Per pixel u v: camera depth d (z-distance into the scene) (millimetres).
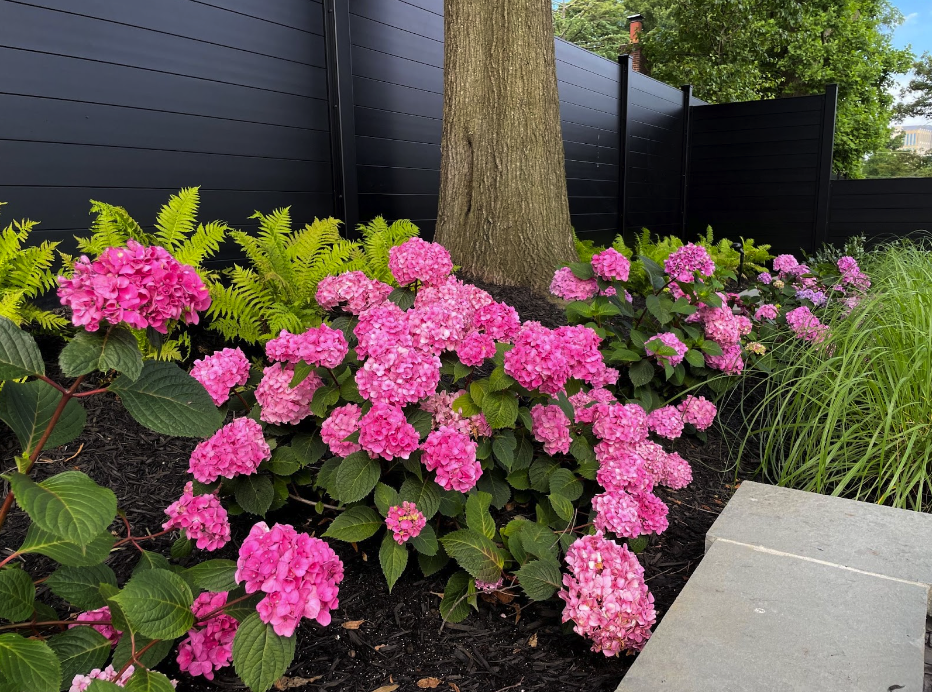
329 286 2447
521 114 4449
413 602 1854
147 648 1252
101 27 3502
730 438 3312
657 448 2451
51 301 3213
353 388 1961
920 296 3070
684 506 2572
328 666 1604
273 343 1944
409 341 1822
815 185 9969
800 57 16531
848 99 17922
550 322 3879
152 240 3102
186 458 2479
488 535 1818
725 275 3480
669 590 1987
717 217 10891
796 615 1657
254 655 1160
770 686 1388
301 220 4793
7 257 2668
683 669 1438
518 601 1892
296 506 2191
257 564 1184
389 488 1740
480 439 2008
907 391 2732
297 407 1965
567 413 2072
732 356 3309
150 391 1219
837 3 17453
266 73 4438
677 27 16609
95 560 1227
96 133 3518
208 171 4121
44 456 2338
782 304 4691
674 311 3162
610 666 1651
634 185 9570
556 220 4629
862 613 1666
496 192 4512
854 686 1387
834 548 2016
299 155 4738
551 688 1565
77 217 3461
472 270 4605
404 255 2494
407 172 5707
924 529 2141
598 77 8516
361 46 5137
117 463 2363
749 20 15305
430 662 1639
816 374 2918
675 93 10539
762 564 1922
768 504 2355
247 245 3430
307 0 4691
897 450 2641
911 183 9406
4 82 3129
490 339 1947
